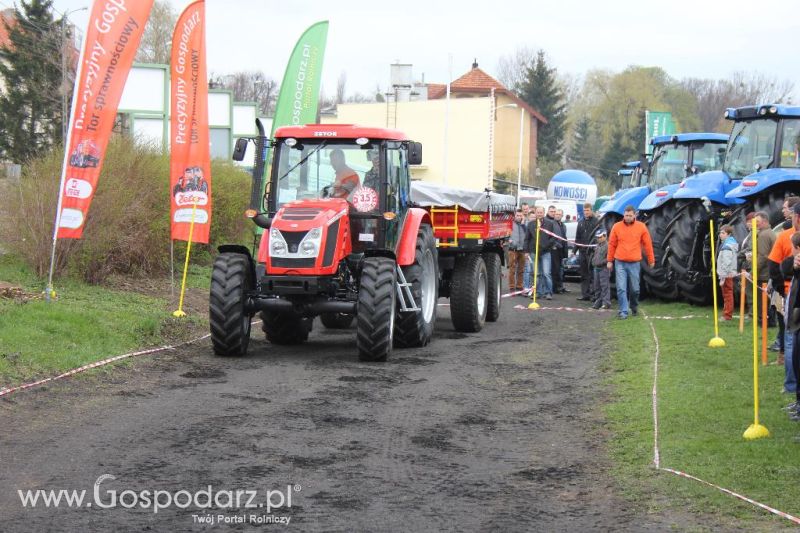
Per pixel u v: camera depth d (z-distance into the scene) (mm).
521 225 21031
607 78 84562
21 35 38875
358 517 5496
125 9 11445
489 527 5375
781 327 10195
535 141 68438
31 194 13008
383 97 64000
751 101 88812
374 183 11484
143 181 15117
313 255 10648
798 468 6438
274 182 11633
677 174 20156
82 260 13492
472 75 65562
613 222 19875
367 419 7992
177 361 10445
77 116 11398
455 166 47031
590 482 6293
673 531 5320
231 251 11367
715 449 6922
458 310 13984
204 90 13547
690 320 14570
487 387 9562
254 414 8023
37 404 7898
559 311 17234
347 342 12789
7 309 10383
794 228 8695
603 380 9992
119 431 7270
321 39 17906
